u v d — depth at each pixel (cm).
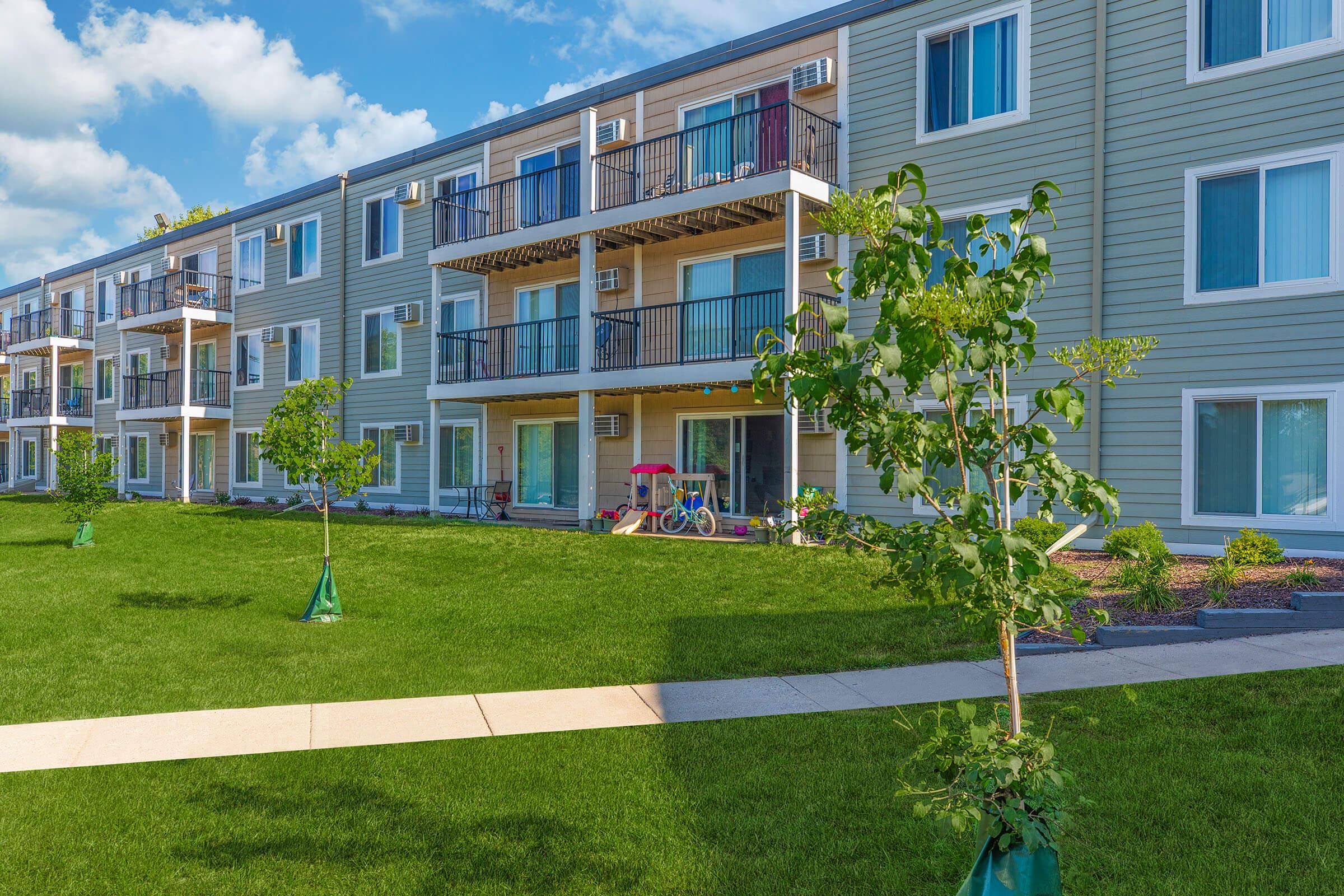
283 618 1016
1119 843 428
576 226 1706
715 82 1709
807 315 1459
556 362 1833
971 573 281
